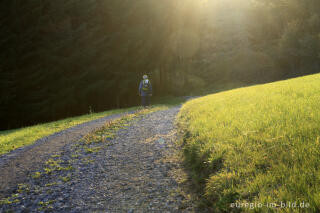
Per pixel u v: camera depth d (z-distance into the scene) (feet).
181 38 135.44
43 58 77.20
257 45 150.92
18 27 72.59
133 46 97.55
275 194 8.50
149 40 104.42
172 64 142.51
